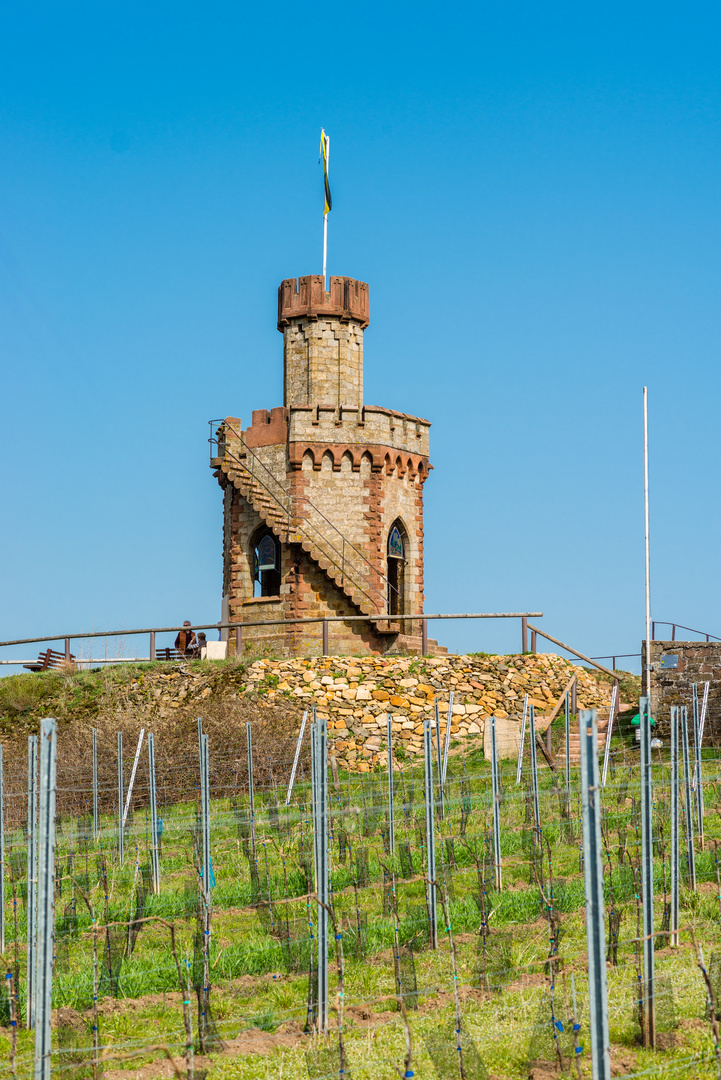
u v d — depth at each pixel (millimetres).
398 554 49438
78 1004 13516
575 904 16422
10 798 24609
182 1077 11172
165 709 33344
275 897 17656
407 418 49812
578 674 36875
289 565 46656
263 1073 11219
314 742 13523
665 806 19844
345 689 33844
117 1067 11531
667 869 17359
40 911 10438
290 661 35594
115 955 15102
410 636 46406
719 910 15453
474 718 32781
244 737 28078
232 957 14633
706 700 28672
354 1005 12961
